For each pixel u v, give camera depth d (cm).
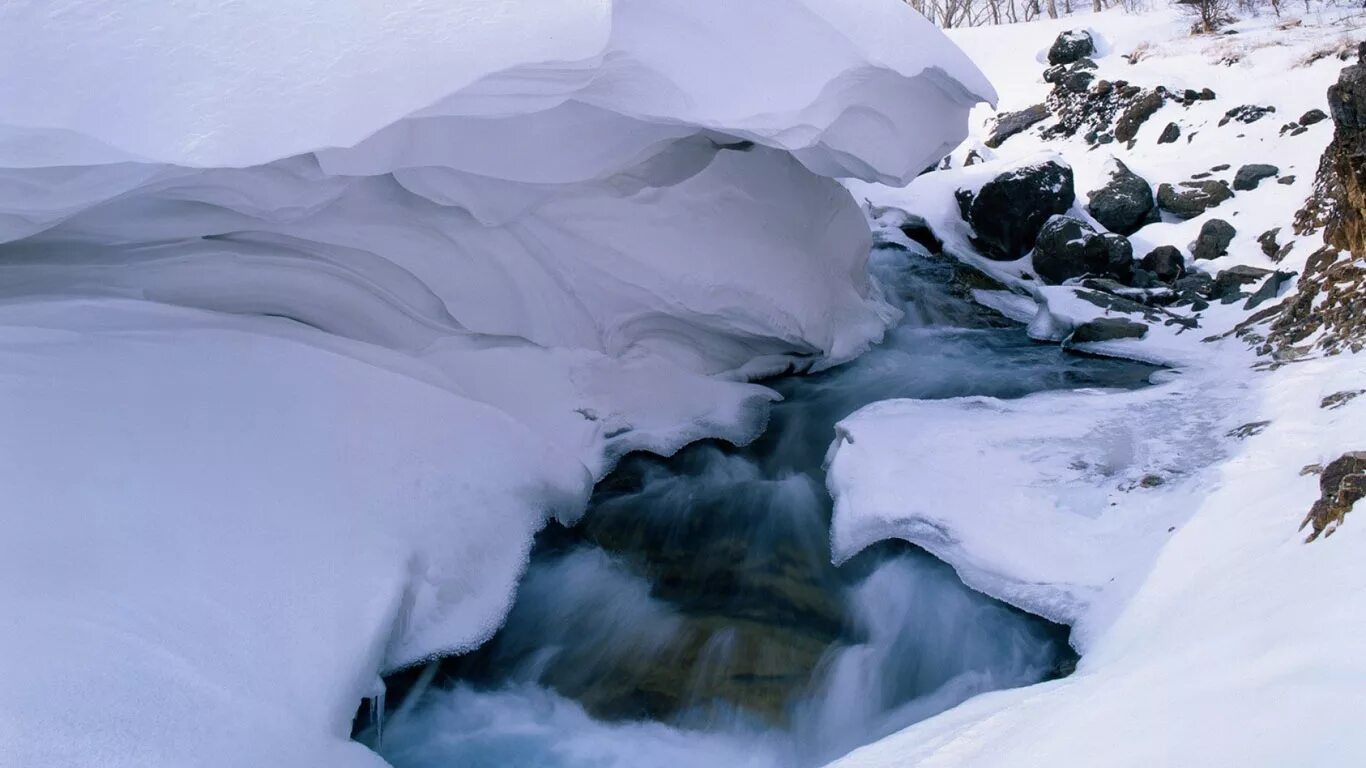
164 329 567
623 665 521
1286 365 658
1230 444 562
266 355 567
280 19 482
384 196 618
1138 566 479
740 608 554
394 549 497
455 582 523
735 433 709
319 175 540
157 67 450
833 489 634
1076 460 589
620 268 688
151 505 460
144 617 413
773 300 739
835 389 786
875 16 643
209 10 477
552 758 468
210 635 419
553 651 527
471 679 504
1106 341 823
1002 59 1477
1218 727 304
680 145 707
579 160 614
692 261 699
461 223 640
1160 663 378
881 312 912
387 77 470
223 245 600
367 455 541
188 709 387
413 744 471
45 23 447
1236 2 1434
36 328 527
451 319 666
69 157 425
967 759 363
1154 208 1038
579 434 662
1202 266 921
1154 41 1358
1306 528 417
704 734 483
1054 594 492
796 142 600
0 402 473
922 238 1088
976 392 763
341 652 440
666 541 607
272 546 469
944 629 510
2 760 345
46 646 384
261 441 517
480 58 488
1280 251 880
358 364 591
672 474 664
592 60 514
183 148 433
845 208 849
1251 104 1106
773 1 584
